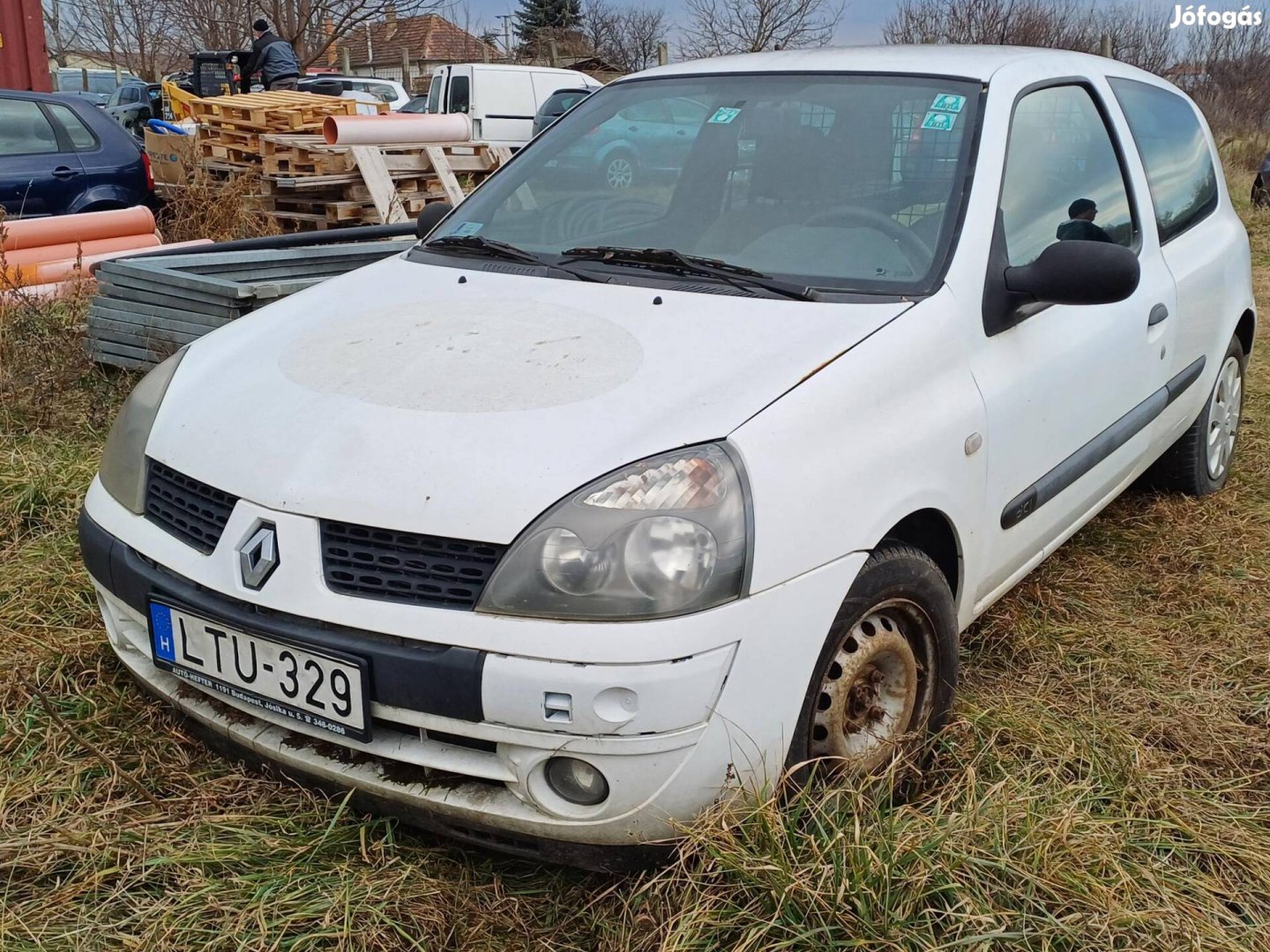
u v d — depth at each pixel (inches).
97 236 285.7
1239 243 180.1
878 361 95.7
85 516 103.1
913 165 115.6
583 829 81.7
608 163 130.3
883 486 92.2
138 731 105.9
